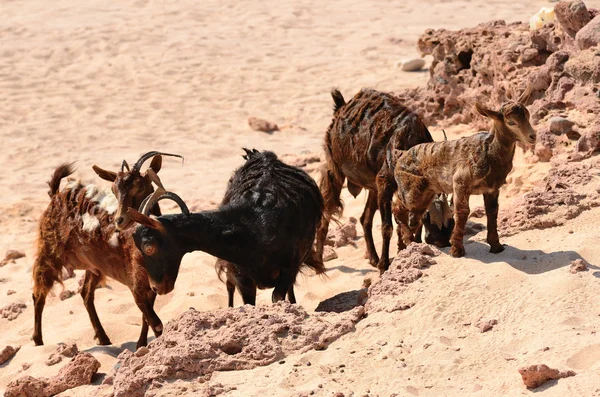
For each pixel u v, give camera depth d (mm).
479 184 10734
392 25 40562
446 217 12375
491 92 19078
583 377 8266
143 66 34688
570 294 9977
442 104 20625
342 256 15758
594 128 14266
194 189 22547
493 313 9984
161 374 9641
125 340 13734
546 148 15352
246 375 9586
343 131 14039
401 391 8812
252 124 28078
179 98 31344
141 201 11695
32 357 12906
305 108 30125
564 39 17750
